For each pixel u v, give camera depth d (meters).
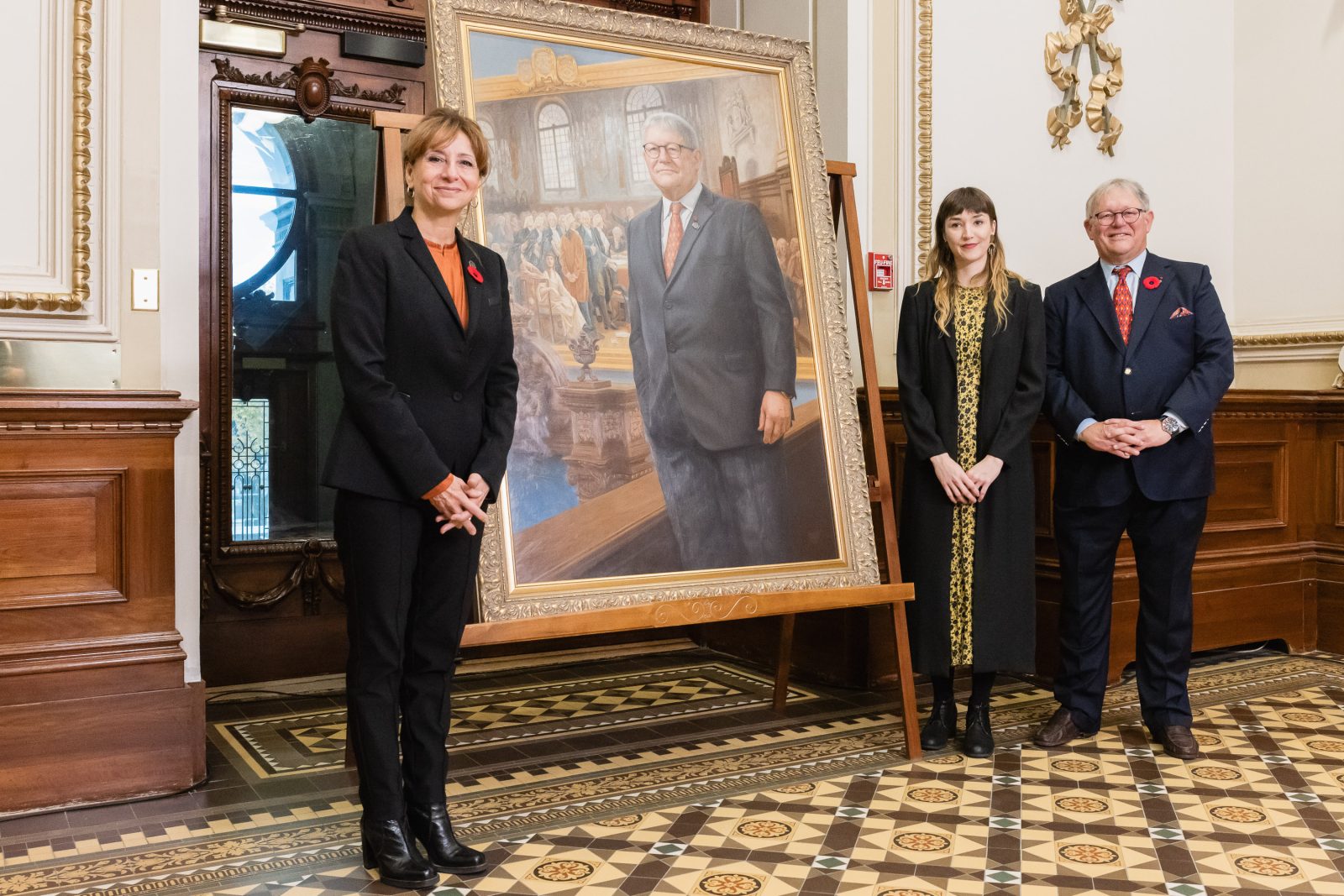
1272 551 4.57
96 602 2.84
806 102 3.30
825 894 2.21
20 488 2.76
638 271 2.98
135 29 3.08
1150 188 4.89
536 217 2.85
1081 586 3.31
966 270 3.27
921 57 4.21
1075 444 3.33
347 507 2.24
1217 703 3.77
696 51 3.15
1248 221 5.12
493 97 2.84
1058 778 2.97
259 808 2.76
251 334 3.96
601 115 2.99
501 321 2.34
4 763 2.70
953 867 2.35
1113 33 4.76
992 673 3.25
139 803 2.80
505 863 2.38
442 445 2.26
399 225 2.25
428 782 2.35
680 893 2.21
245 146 3.94
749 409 3.09
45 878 2.31
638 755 3.20
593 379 2.88
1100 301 3.33
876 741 3.34
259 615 3.97
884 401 4.12
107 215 3.04
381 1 4.11
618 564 2.83
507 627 2.65
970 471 3.15
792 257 3.23
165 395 2.89
